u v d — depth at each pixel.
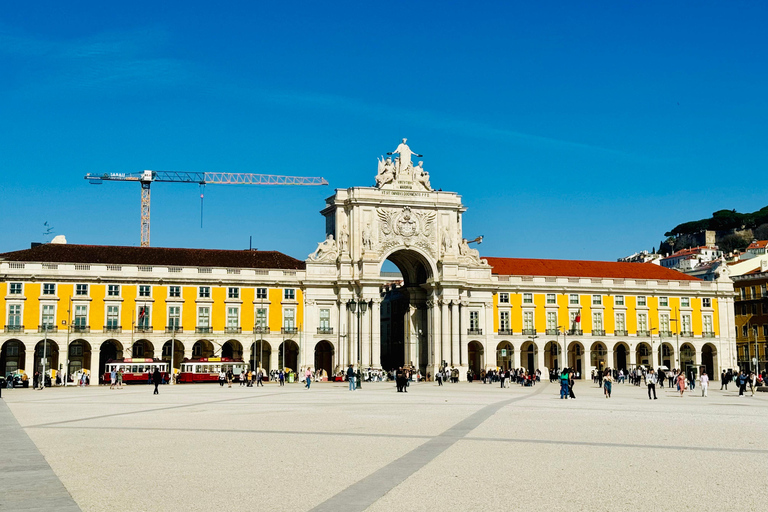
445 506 9.70
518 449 14.58
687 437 16.58
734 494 10.37
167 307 57.31
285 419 21.31
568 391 33.19
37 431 18.12
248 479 11.48
